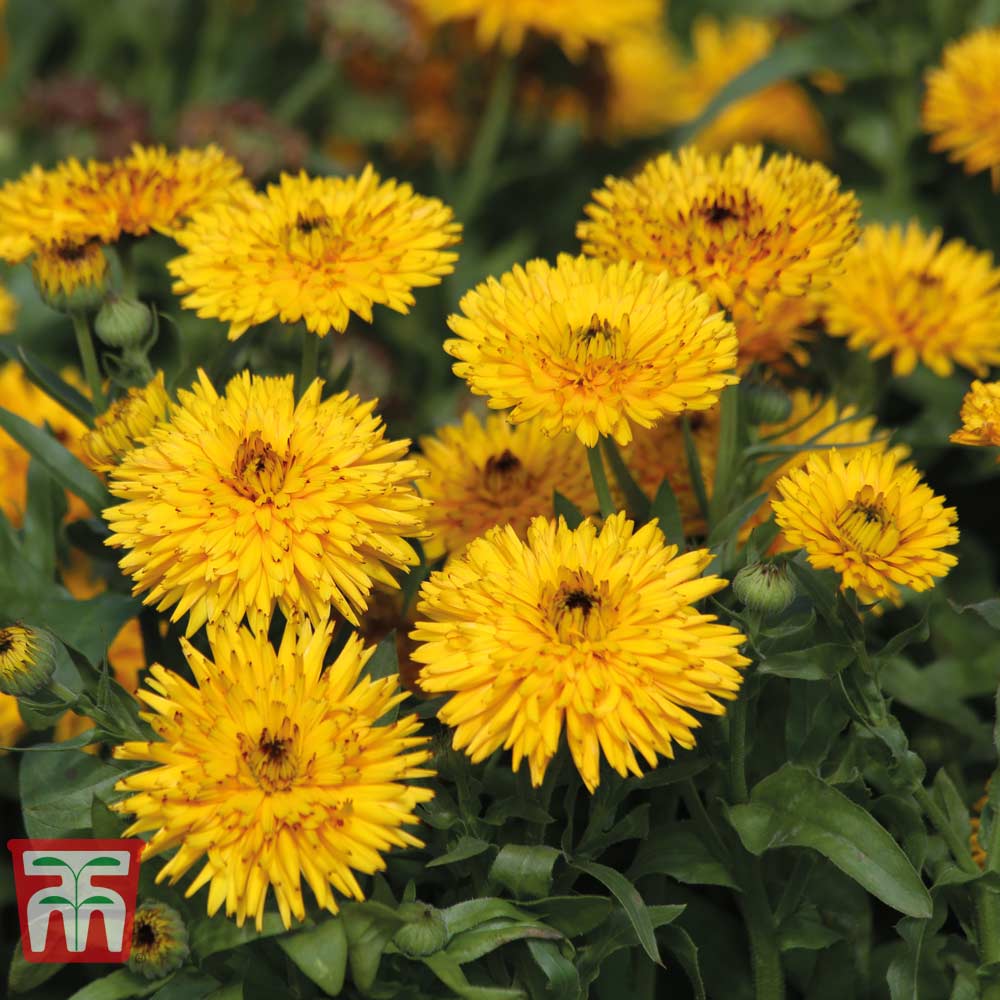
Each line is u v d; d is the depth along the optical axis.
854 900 0.94
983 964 0.91
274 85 1.57
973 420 0.91
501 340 0.90
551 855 0.88
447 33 1.41
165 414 0.93
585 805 0.93
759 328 0.99
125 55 1.75
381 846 0.85
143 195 0.97
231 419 0.90
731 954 0.96
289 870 0.84
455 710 0.86
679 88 1.57
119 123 1.29
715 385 0.89
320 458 0.89
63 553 0.99
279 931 0.86
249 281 0.93
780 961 0.92
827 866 0.94
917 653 1.02
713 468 0.98
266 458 0.89
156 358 1.22
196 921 0.88
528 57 1.39
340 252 0.93
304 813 0.85
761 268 0.92
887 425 1.14
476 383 0.90
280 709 0.86
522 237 1.38
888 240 1.07
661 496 0.92
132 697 0.90
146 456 0.90
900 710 0.99
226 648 0.87
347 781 0.85
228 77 1.57
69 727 0.99
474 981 0.89
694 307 0.91
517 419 0.89
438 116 1.44
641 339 0.90
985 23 1.17
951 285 1.04
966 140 1.09
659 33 1.75
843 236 0.93
